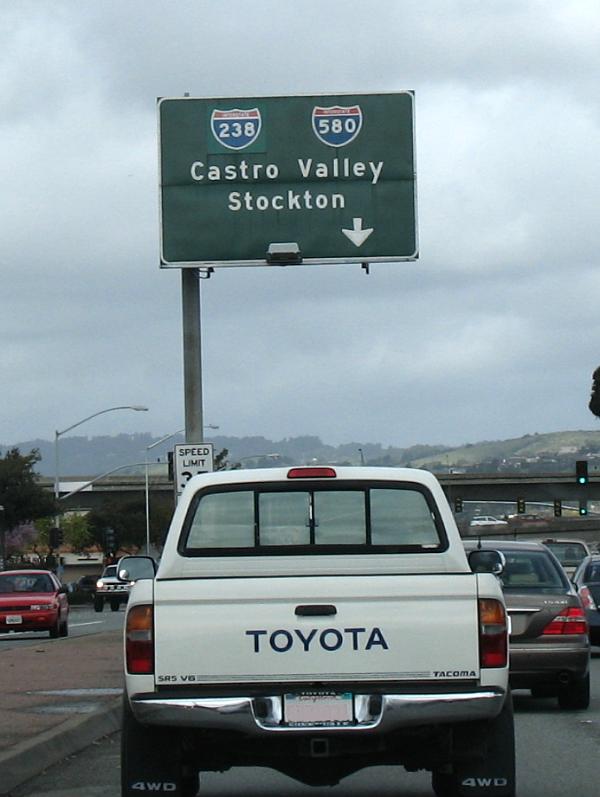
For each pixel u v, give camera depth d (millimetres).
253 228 26172
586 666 16250
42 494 81000
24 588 36031
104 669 20984
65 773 12227
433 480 9820
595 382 101062
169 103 26266
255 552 9711
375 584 8445
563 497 93125
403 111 26312
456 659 8414
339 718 8398
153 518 102812
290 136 26281
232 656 8414
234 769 12695
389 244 26172
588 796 10711
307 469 9805
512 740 8875
